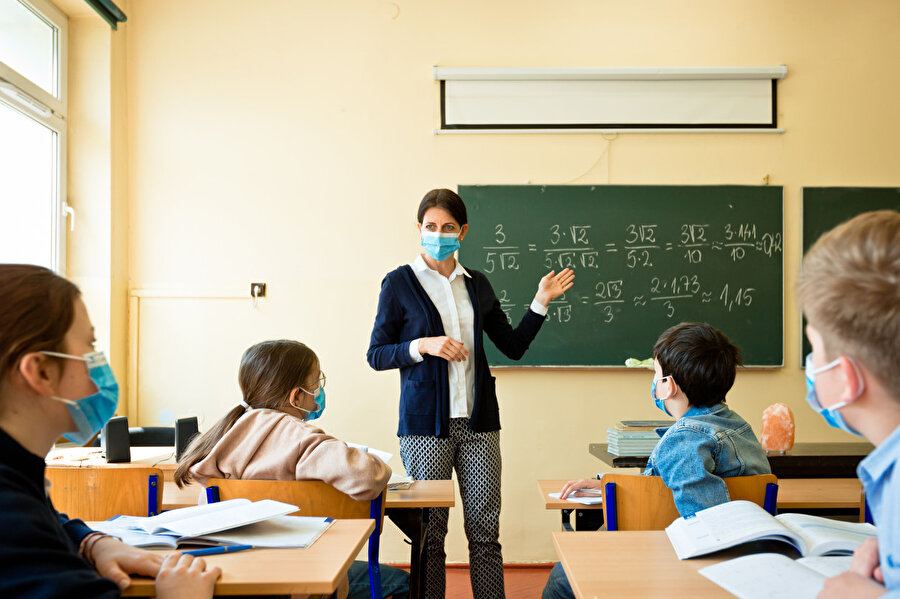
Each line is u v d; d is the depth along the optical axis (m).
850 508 1.91
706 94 3.55
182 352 3.49
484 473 2.24
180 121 3.54
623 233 3.54
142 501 1.50
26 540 0.76
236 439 1.57
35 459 0.86
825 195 3.54
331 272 3.53
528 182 3.54
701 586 0.95
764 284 3.53
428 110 3.56
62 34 3.31
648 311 3.52
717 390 1.56
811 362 0.77
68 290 0.89
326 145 3.55
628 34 3.56
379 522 1.52
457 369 2.25
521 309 3.52
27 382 0.84
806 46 3.58
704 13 3.57
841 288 0.69
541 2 3.57
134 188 3.52
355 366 3.51
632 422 2.59
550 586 1.73
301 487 1.46
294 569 0.94
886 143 3.57
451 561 3.41
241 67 3.56
